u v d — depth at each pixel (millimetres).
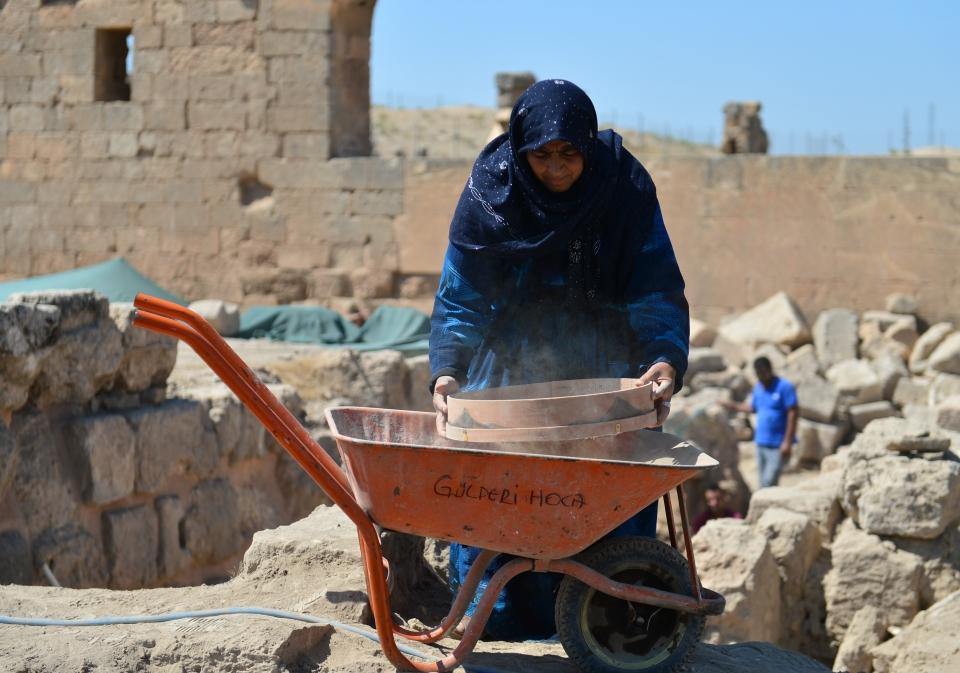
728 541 7285
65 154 21234
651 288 4332
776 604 7684
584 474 3686
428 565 5727
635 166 4387
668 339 4246
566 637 3994
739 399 16547
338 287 20297
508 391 4293
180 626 4066
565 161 4176
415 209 19969
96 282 15633
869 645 7527
